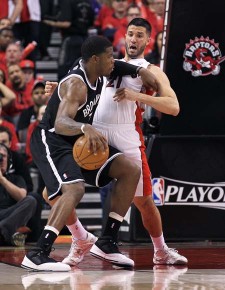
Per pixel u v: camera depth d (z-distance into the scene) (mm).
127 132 12445
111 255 11922
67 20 22859
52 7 24578
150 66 12531
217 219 16188
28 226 16734
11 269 11898
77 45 22906
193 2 15445
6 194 16516
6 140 17141
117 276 11109
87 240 12367
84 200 19859
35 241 16812
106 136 12375
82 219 19422
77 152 11352
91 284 10273
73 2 22922
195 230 16062
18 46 21062
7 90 20203
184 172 15953
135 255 13961
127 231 15852
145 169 12508
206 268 12172
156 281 10594
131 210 15742
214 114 15984
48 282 10453
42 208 17484
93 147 11195
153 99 12039
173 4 15383
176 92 15727
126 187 11875
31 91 20469
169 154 15875
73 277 10961
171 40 15516
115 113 12375
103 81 12273
